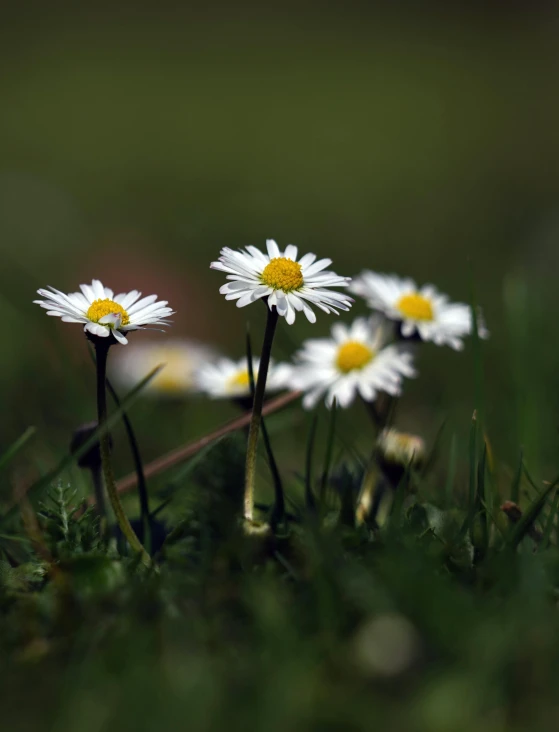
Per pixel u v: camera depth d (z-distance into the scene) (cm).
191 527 43
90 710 40
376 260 95
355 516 44
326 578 41
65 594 41
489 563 42
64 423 56
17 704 40
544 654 40
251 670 40
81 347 62
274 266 43
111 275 86
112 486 43
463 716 39
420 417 59
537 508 43
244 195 125
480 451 45
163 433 56
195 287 84
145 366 58
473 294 46
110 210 112
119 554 43
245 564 42
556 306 61
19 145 158
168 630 41
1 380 59
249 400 49
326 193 128
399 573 41
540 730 39
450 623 40
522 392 50
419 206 120
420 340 48
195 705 39
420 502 45
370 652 40
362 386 48
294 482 50
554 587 42
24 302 64
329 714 40
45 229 95
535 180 134
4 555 44
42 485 43
